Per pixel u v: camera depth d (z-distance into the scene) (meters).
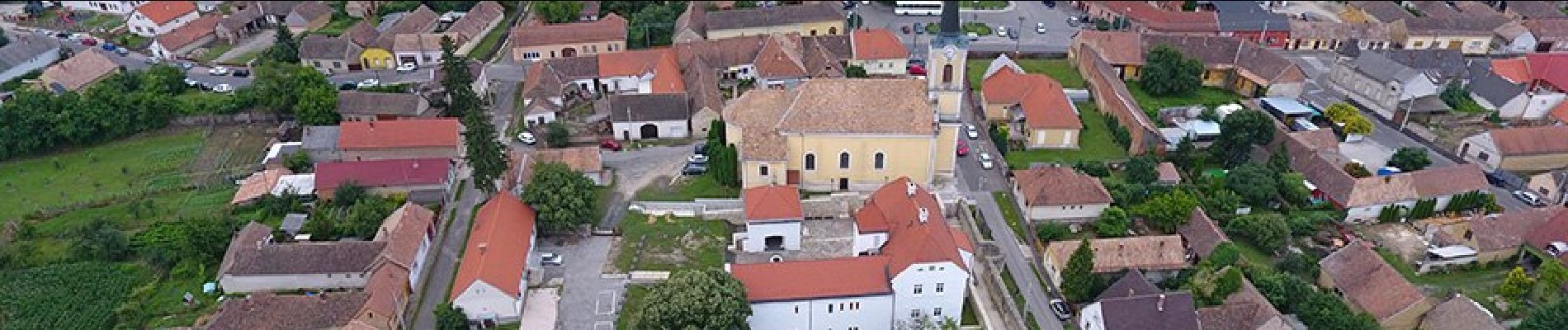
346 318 91.50
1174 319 88.38
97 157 137.25
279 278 98.81
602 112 142.88
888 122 113.56
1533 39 180.88
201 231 104.06
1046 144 134.38
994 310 97.19
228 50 178.00
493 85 156.62
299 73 145.12
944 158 119.50
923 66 167.12
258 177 123.25
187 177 129.50
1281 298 94.94
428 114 144.62
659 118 134.12
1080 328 93.88
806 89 115.81
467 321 93.25
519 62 168.62
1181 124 143.12
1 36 176.88
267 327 90.50
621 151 131.75
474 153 109.88
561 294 98.75
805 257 105.44
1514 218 109.38
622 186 121.50
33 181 130.50
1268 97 153.25
